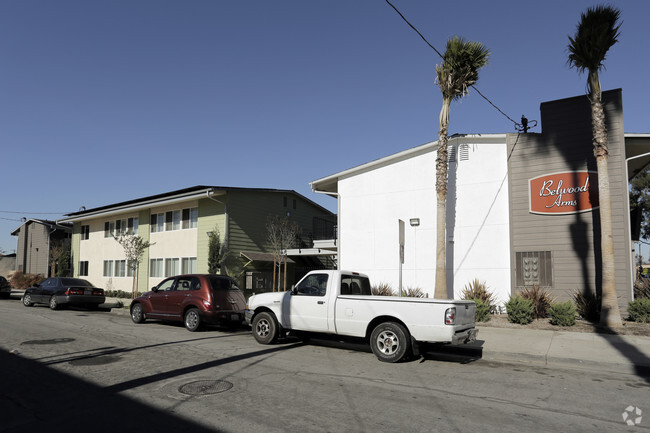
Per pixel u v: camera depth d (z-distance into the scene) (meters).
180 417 5.02
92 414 5.15
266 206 25.33
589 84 11.96
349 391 6.15
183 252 24.91
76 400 5.68
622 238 12.93
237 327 13.77
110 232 30.39
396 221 16.88
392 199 17.05
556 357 8.50
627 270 12.81
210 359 8.30
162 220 26.58
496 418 5.09
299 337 10.79
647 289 13.39
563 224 13.83
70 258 34.03
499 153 15.12
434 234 16.08
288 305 9.75
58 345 9.80
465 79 13.62
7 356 8.54
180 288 13.25
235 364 7.88
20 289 35.50
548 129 14.34
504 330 11.70
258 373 7.18
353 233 17.72
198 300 12.49
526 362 8.60
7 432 4.61
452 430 4.68
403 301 8.29
